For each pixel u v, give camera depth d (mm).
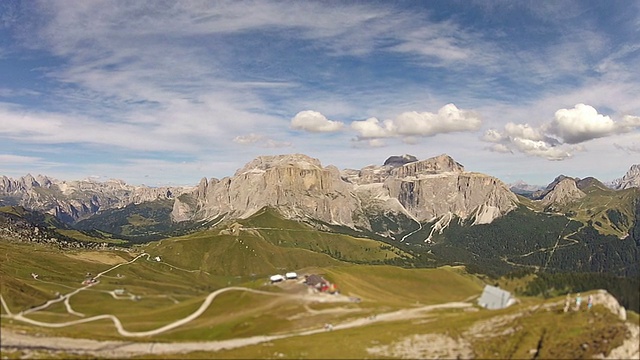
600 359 153250
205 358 168500
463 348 167375
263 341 191875
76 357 171875
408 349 169875
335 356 165375
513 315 191000
